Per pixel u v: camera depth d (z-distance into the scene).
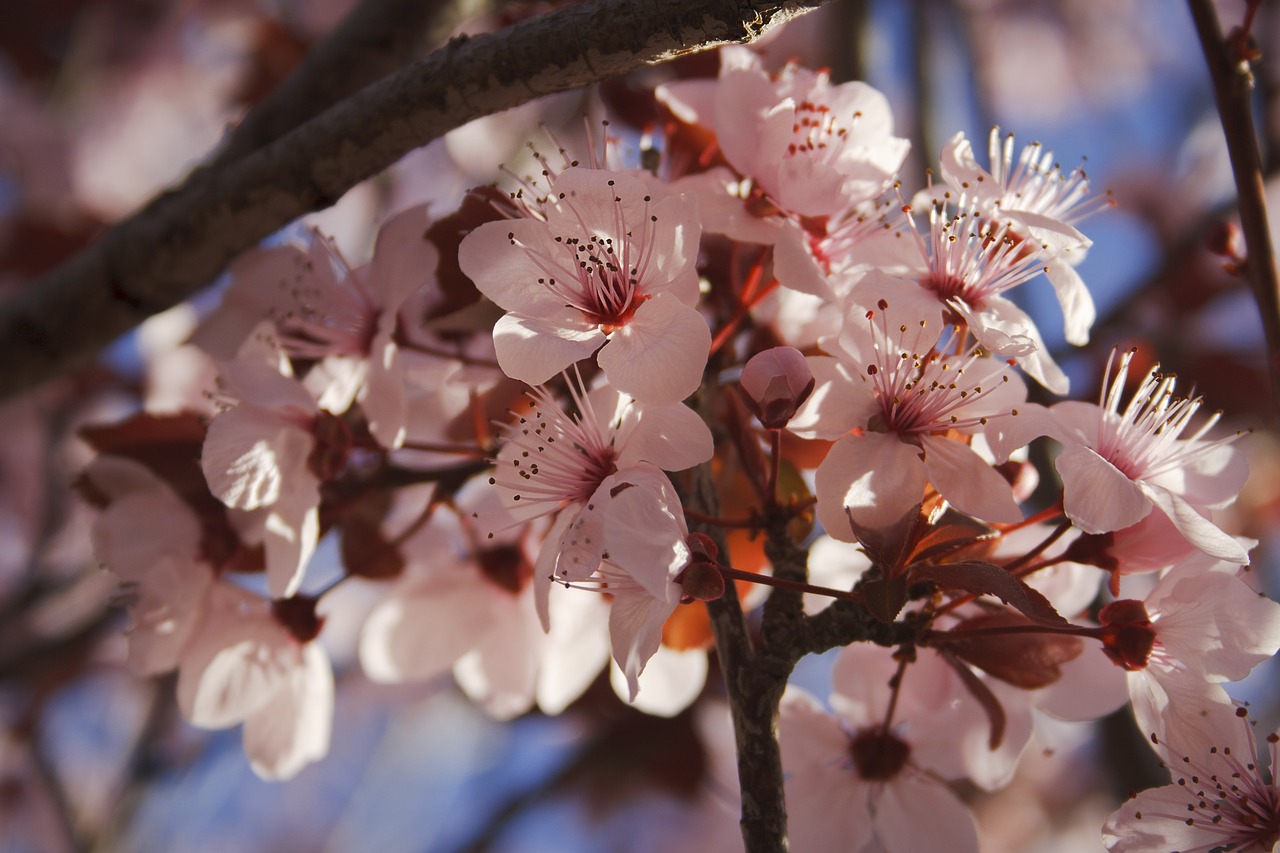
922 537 0.24
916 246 0.25
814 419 0.25
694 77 0.28
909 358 0.25
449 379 0.27
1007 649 0.25
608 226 0.25
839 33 0.35
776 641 0.24
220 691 0.27
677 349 0.24
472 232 0.25
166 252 0.28
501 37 0.25
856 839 0.26
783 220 0.26
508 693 0.29
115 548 0.27
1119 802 0.33
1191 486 0.25
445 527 0.29
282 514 0.26
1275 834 0.25
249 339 0.27
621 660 0.24
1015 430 0.24
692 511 0.25
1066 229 0.25
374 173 0.27
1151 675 0.25
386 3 0.29
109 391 0.39
